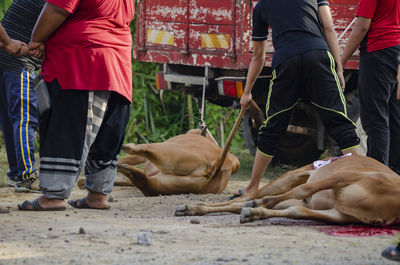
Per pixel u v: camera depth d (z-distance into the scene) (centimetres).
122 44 691
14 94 889
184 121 1772
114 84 672
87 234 517
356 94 1033
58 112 665
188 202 813
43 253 438
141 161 1046
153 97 1742
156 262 411
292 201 663
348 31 978
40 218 627
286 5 741
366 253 441
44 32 654
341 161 650
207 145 949
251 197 677
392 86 796
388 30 782
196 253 442
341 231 548
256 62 807
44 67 672
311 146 1167
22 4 857
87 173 734
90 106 667
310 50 721
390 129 830
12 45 655
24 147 901
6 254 434
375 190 561
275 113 755
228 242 488
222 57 1060
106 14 673
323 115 739
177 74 1156
